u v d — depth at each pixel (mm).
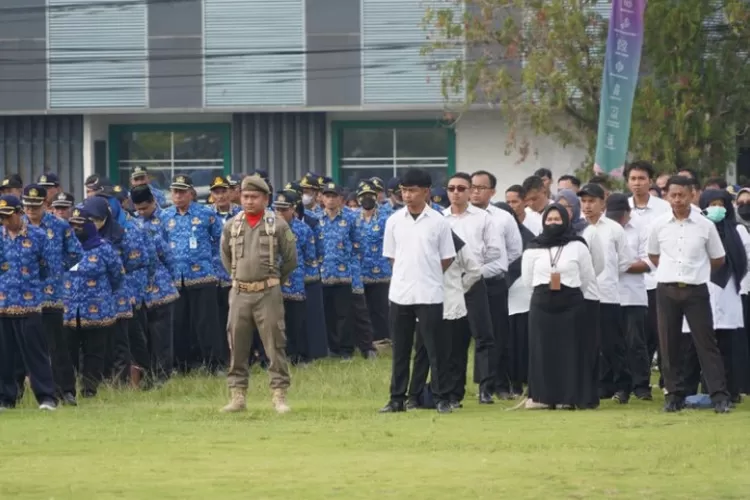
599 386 25625
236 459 18516
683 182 23609
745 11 53781
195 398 27438
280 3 67688
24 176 70125
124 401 26750
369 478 16844
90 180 31641
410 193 23516
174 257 31594
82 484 16484
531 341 24719
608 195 28656
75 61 68688
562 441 20234
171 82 68375
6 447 19859
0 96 68938
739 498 15625
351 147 69500
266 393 28047
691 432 21172
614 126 34062
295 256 24203
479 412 24047
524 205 27328
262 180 24078
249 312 24094
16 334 24953
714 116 55094
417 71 67062
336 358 36188
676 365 24062
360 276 36625
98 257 27188
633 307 26219
